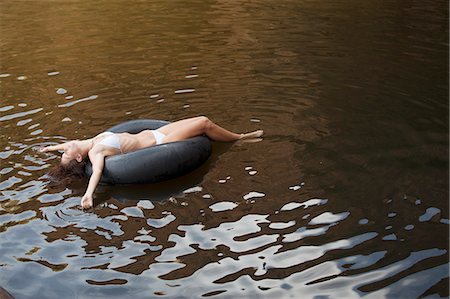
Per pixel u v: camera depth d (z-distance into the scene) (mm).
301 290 3141
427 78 6160
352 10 9109
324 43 7441
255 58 6945
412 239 3510
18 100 6023
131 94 6016
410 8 9125
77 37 8328
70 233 3775
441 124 5047
